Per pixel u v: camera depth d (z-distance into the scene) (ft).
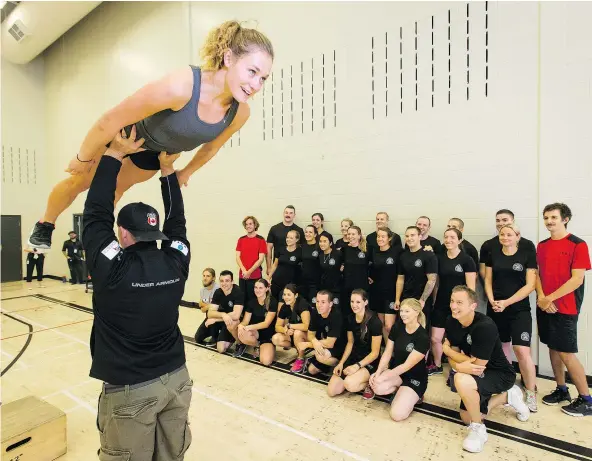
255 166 17.25
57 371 11.24
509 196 11.31
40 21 23.67
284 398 9.41
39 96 30.96
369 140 13.96
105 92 25.18
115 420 4.08
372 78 13.85
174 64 20.35
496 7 11.37
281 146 16.35
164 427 4.53
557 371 9.16
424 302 10.91
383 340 12.34
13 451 6.30
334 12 14.74
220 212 18.66
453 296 8.06
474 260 11.48
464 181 12.06
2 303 21.30
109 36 24.57
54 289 25.94
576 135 10.25
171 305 4.33
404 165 13.20
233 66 3.40
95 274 3.89
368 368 9.74
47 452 6.77
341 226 14.44
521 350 9.32
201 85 3.45
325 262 13.48
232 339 13.04
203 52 3.54
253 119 17.25
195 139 3.80
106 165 4.01
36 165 30.76
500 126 11.40
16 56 27.94
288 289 12.00
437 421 8.27
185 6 19.52
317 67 15.23
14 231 29.50
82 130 27.53
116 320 4.05
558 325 8.72
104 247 3.91
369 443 7.41
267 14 16.63
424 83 12.73
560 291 8.63
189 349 13.26
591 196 10.08
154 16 21.35
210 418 8.42
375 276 12.66
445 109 12.34
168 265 4.36
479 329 7.73
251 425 8.11
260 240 15.96
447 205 12.38
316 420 8.32
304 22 15.55
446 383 10.30
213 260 19.07
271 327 12.75
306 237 14.21
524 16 10.93
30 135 30.42
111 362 4.04
